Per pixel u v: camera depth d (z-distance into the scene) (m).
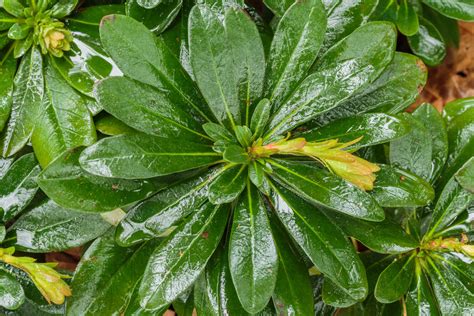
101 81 0.41
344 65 0.43
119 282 0.46
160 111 0.43
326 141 0.42
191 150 0.43
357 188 0.42
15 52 0.46
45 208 0.46
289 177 0.43
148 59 0.43
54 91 0.46
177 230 0.43
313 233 0.43
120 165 0.41
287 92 0.44
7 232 0.46
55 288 0.43
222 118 0.44
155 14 0.46
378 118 0.43
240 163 0.43
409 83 0.46
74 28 0.46
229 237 0.45
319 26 0.43
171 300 0.42
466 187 0.44
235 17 0.42
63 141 0.46
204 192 0.44
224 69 0.43
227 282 0.44
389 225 0.45
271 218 0.46
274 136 0.44
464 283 0.46
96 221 0.46
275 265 0.42
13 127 0.46
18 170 0.46
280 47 0.44
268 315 0.46
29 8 0.45
